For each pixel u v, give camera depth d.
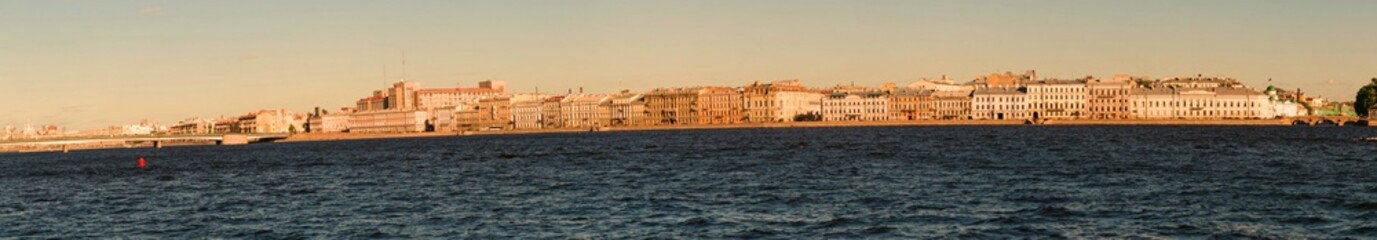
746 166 123.94
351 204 87.00
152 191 109.69
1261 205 73.56
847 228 66.06
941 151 154.00
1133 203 75.62
